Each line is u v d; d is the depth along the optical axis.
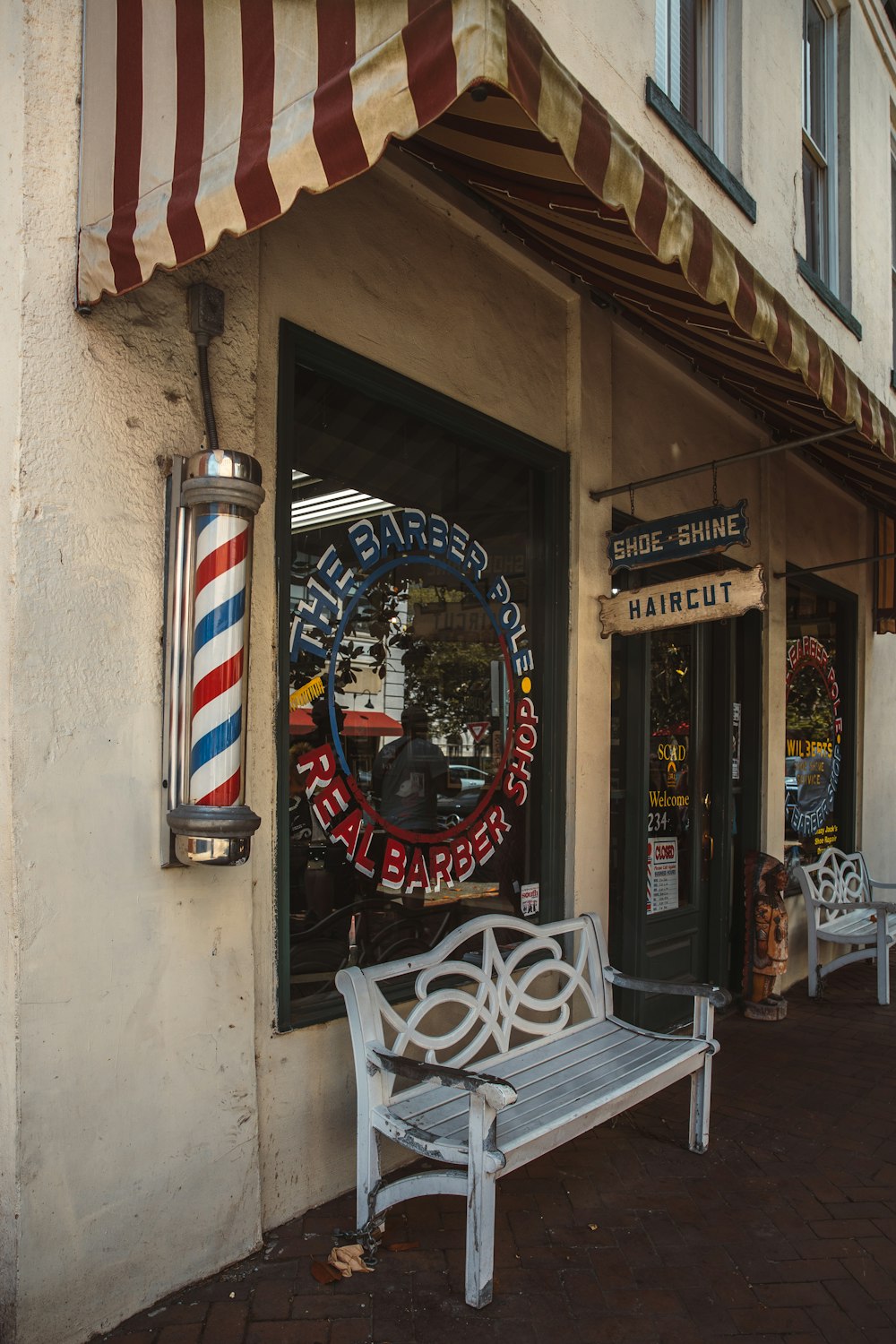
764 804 6.48
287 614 3.19
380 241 3.57
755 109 5.82
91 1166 2.46
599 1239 3.12
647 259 3.25
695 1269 2.96
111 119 2.44
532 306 4.39
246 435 2.95
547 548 4.57
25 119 2.42
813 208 7.32
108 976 2.51
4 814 2.37
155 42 2.33
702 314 3.59
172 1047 2.66
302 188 1.99
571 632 4.54
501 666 4.36
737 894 6.27
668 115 4.79
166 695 2.63
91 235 2.44
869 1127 4.16
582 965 3.94
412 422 3.92
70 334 2.49
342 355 3.39
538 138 2.44
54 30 2.49
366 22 1.92
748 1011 5.91
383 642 3.77
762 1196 3.47
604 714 4.65
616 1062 3.52
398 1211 3.22
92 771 2.50
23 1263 2.32
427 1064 2.79
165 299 2.73
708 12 5.68
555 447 4.53
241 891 2.85
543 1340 2.56
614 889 5.05
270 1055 3.04
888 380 8.17
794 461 7.13
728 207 5.46
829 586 7.84
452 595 4.11
